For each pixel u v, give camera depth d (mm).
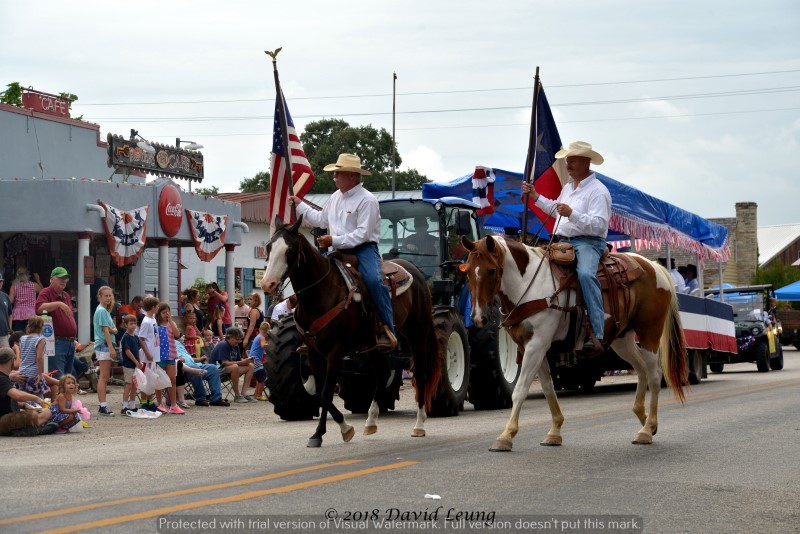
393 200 14750
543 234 19359
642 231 19359
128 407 14562
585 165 10320
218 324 21922
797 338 41375
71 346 15859
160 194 23062
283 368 13375
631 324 10641
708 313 21422
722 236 23578
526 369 9625
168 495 7016
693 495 7328
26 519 6113
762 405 14898
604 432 11383
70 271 23594
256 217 32875
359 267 10492
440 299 14547
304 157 12109
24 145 24453
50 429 12062
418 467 8492
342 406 16766
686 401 15875
